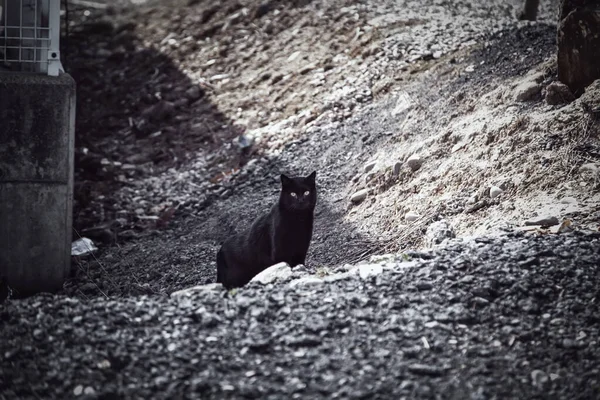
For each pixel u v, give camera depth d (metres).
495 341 8.34
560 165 13.62
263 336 8.36
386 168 17.00
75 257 16.75
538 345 8.30
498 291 9.22
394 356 8.05
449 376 7.77
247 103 24.36
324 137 20.52
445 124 17.56
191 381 7.67
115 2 33.12
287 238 12.98
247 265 13.54
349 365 7.91
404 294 9.21
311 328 8.47
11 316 8.87
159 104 25.28
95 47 30.23
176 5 32.00
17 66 14.52
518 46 20.09
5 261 14.38
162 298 9.55
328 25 26.72
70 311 8.86
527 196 13.32
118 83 27.73
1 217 14.20
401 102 19.97
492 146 15.20
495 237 10.96
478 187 14.43
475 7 26.95
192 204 19.86
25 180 14.17
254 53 27.19
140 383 7.67
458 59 21.09
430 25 24.72
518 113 15.99
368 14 26.47
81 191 20.80
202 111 24.86
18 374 7.84
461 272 9.66
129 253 17.50
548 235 10.98
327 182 18.27
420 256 10.45
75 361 7.96
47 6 14.29
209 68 27.23
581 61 15.37
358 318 8.70
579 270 9.61
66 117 14.15
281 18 28.47
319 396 7.47
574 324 8.63
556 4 27.81
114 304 9.14
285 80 24.66
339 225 16.05
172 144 23.58
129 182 21.80
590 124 14.25
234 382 7.66
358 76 22.91
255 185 19.48
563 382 7.72
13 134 13.98
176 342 8.27
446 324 8.59
